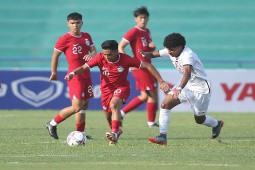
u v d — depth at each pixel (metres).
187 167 26.95
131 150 32.84
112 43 34.66
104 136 41.53
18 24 103.94
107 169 26.39
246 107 66.06
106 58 35.22
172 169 26.41
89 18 104.19
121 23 103.38
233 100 66.12
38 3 106.50
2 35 102.31
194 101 35.72
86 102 38.81
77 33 38.81
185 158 29.84
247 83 65.94
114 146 34.47
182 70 34.91
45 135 41.66
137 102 50.28
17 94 66.50
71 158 29.88
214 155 30.92
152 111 50.06
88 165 27.55
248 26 102.88
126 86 35.94
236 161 28.89
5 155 30.86
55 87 66.38
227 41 100.88
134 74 50.25
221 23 103.31
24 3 106.56
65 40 38.69
